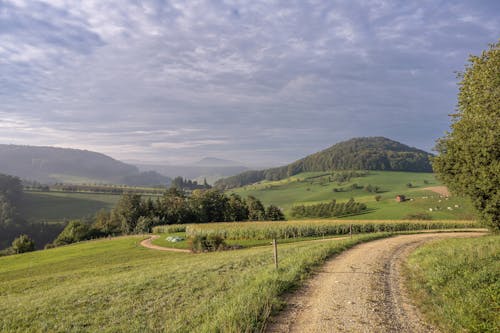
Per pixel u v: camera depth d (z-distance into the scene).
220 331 7.34
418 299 9.38
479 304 8.19
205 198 115.19
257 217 113.19
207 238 44.50
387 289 10.56
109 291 14.27
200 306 10.10
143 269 23.41
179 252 45.00
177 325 8.62
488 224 22.09
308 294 10.06
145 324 9.41
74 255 49.94
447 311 8.07
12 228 132.88
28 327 10.61
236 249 41.69
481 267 11.45
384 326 7.42
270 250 26.14
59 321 10.79
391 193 148.88
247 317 7.80
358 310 8.50
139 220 102.88
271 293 9.73
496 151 19.17
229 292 11.12
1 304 14.89
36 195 191.62
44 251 62.84
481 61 23.31
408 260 16.02
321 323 7.64
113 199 199.75
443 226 57.16
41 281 23.17
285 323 7.72
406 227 57.28
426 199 108.19
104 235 98.06
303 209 122.44
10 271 38.25
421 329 7.26
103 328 9.55
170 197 124.62
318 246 22.83
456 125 22.67
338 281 11.71
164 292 12.97
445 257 14.01
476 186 20.83
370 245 24.09
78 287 16.75
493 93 21.72
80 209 173.75
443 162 23.66
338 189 178.00
